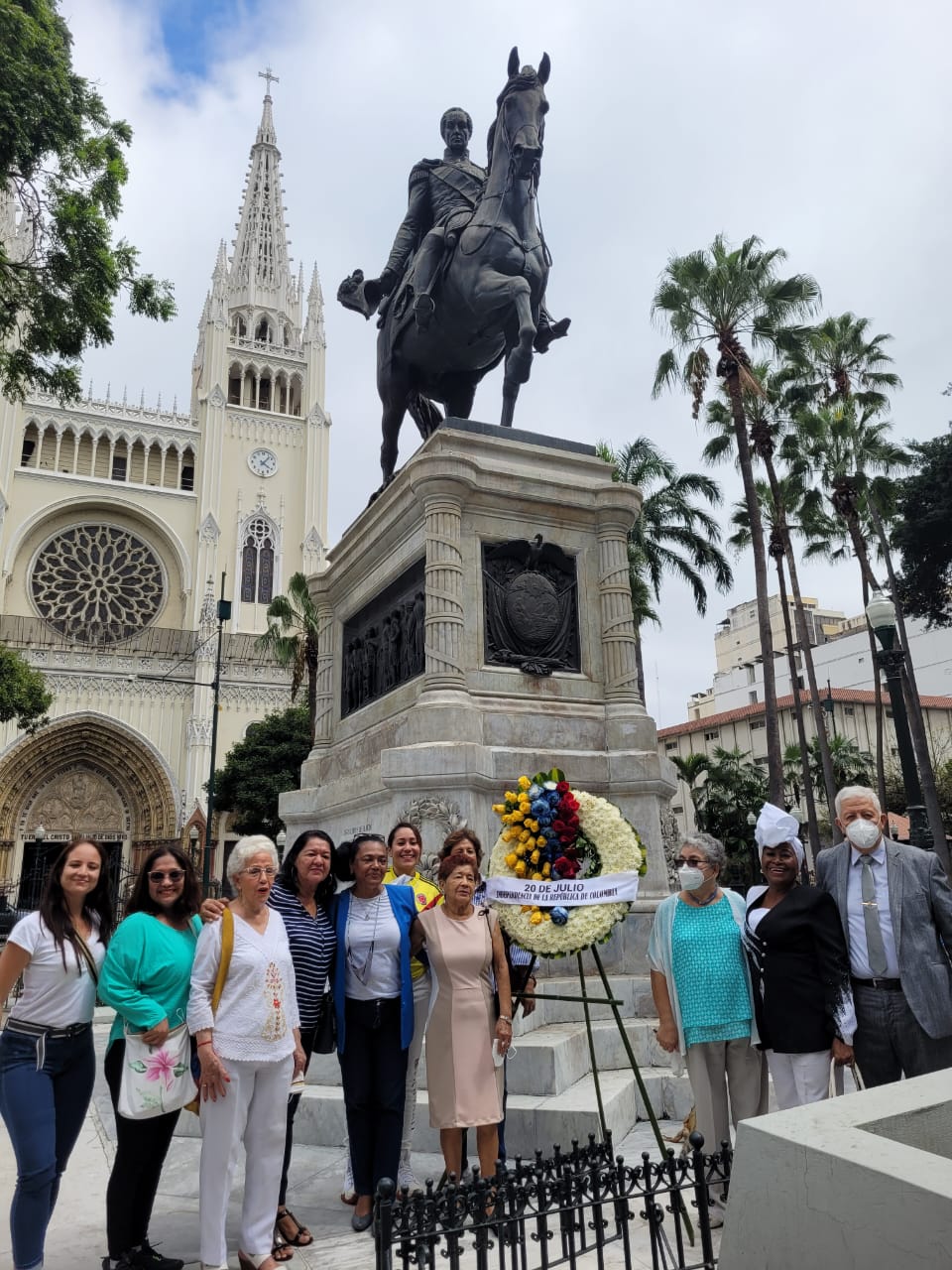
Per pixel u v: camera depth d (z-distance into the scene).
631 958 6.47
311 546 50.47
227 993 3.64
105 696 43.59
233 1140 3.55
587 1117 4.70
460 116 9.59
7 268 12.84
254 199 59.28
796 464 29.64
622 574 7.71
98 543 47.38
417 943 4.42
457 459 7.15
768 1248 2.03
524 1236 2.65
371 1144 4.14
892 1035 3.88
